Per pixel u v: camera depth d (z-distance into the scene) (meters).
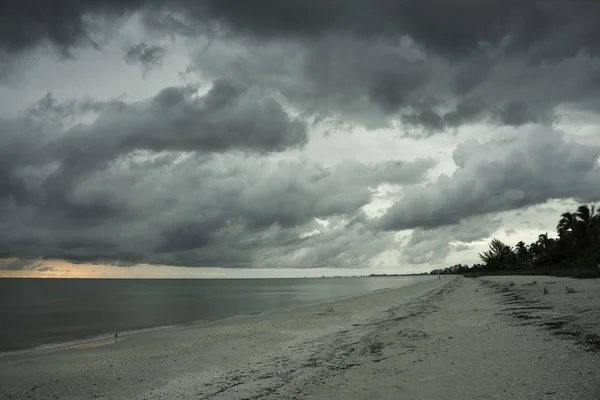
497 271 122.44
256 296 84.56
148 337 22.84
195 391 10.77
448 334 14.88
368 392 8.70
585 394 6.91
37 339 25.23
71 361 16.00
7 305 64.75
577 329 12.49
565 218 76.81
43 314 45.84
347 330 20.14
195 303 63.41
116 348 19.14
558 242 80.56
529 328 13.88
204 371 13.12
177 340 20.67
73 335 26.86
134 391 11.28
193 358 15.48
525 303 21.98
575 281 35.19
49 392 11.65
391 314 25.97
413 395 8.12
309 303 52.34
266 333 21.23
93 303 68.75
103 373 13.66
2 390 11.99
